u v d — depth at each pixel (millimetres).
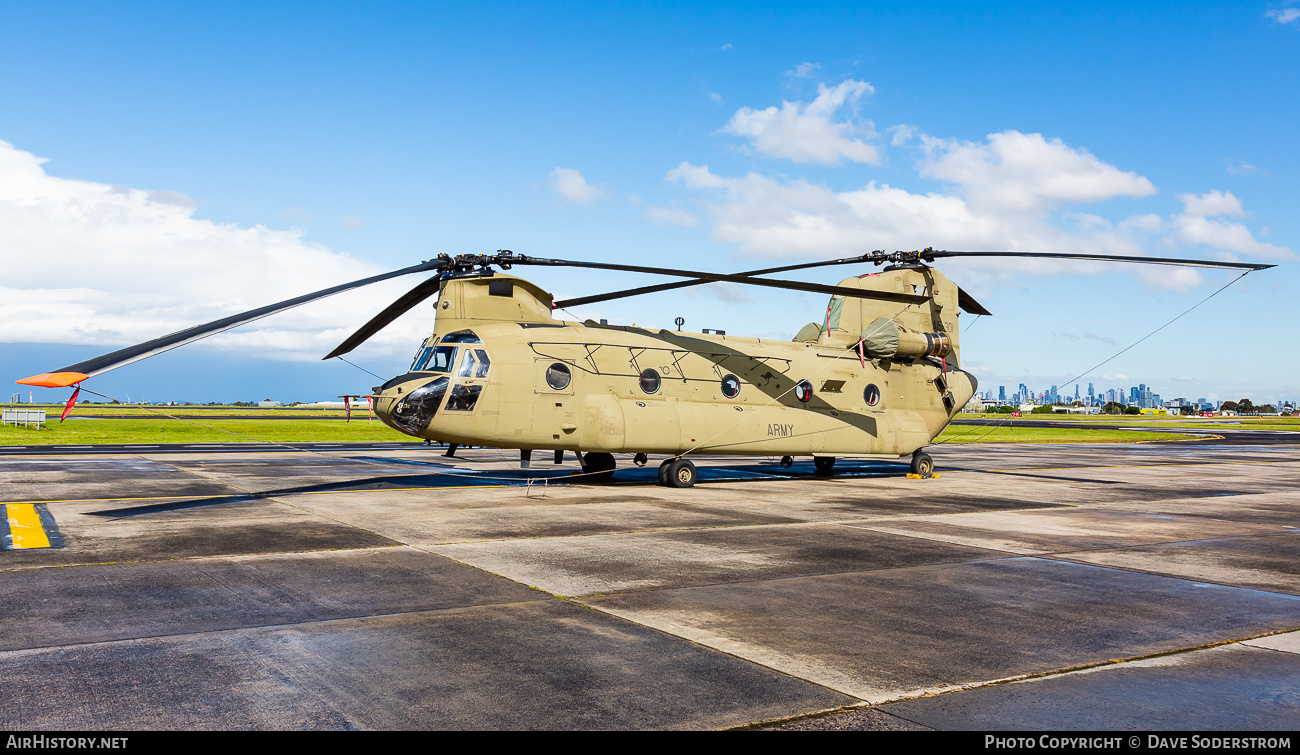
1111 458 30938
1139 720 4336
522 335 16188
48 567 7996
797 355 19297
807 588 7414
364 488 15969
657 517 12156
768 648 5547
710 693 4668
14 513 11914
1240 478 21594
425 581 7496
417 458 25312
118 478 17594
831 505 14133
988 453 34469
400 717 4258
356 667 5047
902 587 7496
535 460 24797
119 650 5324
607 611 6496
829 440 19062
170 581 7391
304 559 8492
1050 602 6984
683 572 8062
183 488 15633
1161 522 12422
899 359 20609
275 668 5008
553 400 16047
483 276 16375
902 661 5301
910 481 19609
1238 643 5816
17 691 4562
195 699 4480
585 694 4633
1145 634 6027
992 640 5809
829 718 4312
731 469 22484
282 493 14914
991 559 8992
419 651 5383
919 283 20844
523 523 11328
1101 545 10109
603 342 16969
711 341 18578
